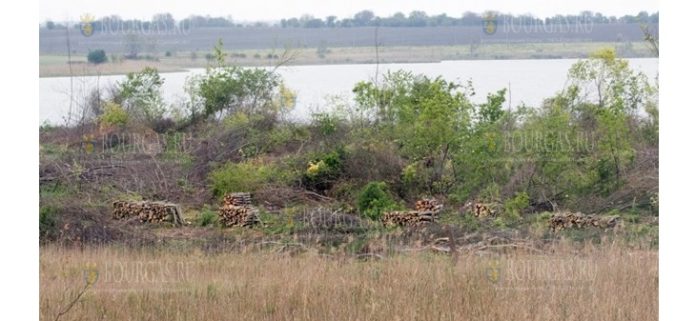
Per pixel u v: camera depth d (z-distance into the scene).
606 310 15.95
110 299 16.64
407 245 21.89
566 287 17.14
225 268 18.80
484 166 27.61
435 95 28.70
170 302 16.34
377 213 25.22
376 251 21.30
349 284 17.19
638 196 26.00
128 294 16.91
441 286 17.00
